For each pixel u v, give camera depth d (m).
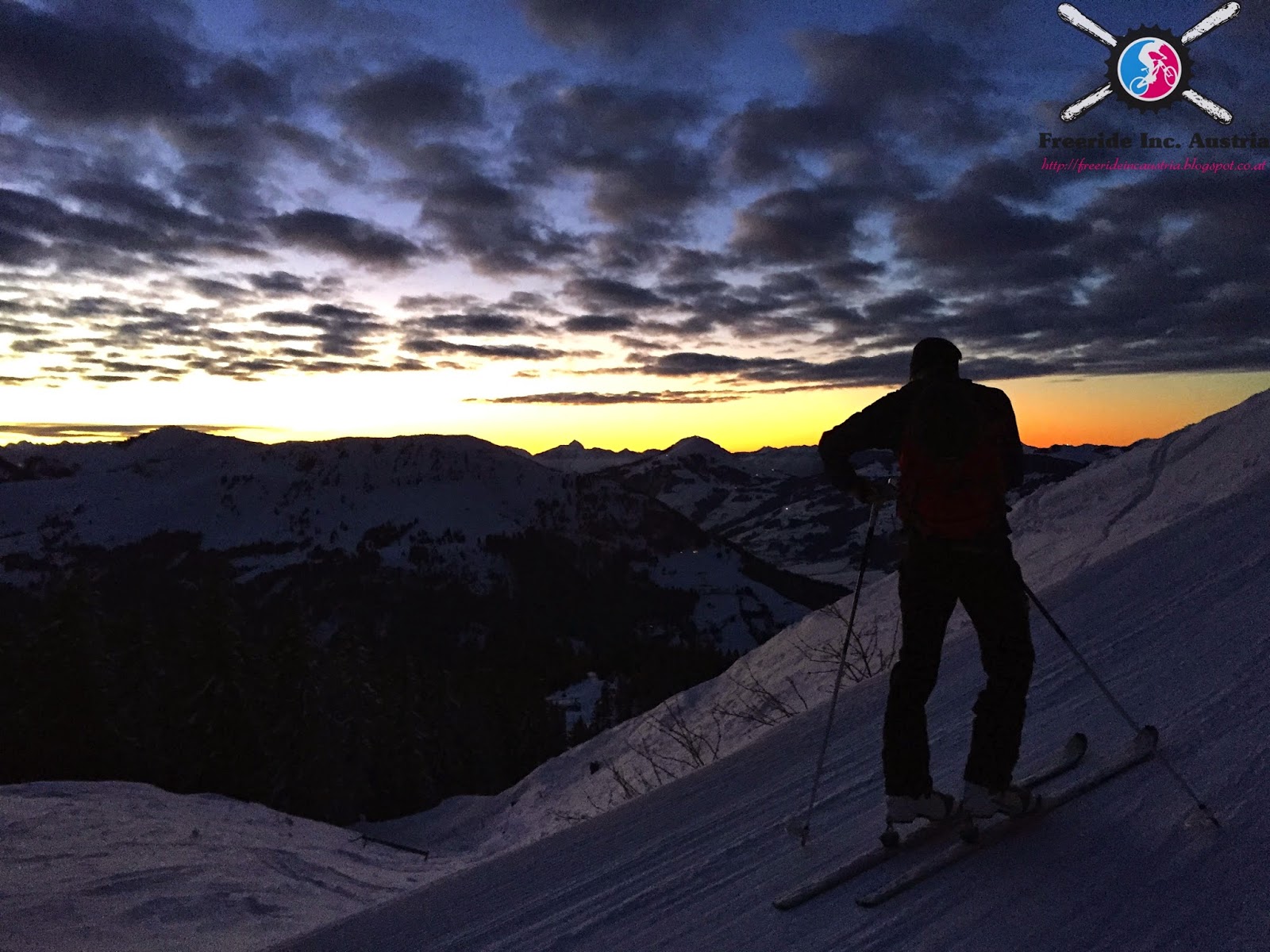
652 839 3.64
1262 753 2.72
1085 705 3.66
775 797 3.66
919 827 2.90
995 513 2.62
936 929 2.25
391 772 53.81
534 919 3.19
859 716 4.35
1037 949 2.05
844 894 2.57
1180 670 3.73
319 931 3.98
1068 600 5.45
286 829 22.77
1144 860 2.32
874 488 2.86
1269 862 2.13
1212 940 1.92
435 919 3.54
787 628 15.32
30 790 20.09
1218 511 6.26
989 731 2.59
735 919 2.67
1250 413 10.62
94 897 10.34
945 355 2.80
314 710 46.78
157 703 46.28
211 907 10.51
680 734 13.23
